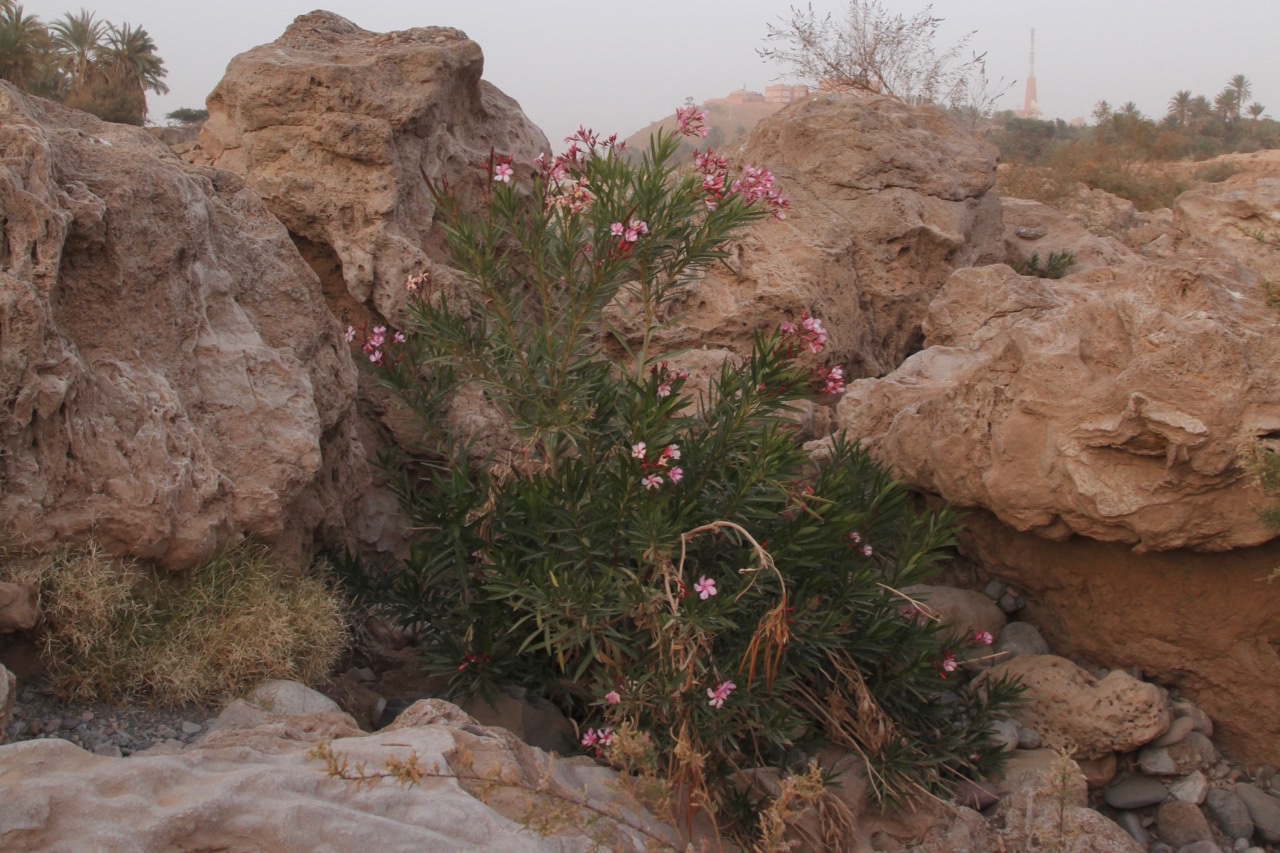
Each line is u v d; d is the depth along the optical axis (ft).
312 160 19.58
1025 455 16.19
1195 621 16.28
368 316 20.27
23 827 9.06
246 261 16.92
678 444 14.71
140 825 9.44
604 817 11.48
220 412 15.12
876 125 29.25
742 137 35.91
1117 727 15.51
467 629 14.84
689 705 12.86
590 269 14.34
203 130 21.29
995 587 19.20
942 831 14.15
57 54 133.90
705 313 25.16
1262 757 16.11
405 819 10.42
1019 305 23.58
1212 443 14.11
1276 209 26.11
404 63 20.44
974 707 16.28
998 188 57.82
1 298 12.22
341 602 16.16
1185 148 142.41
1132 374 14.71
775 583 14.06
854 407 21.21
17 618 12.02
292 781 10.44
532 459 17.03
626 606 13.20
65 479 13.08
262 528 14.75
